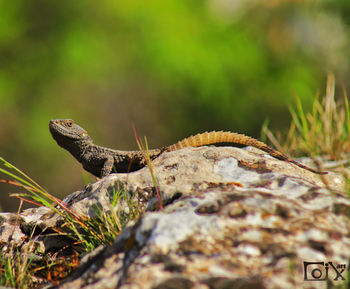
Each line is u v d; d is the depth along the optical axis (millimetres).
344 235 4504
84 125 31078
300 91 28938
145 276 4160
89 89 31688
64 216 6445
